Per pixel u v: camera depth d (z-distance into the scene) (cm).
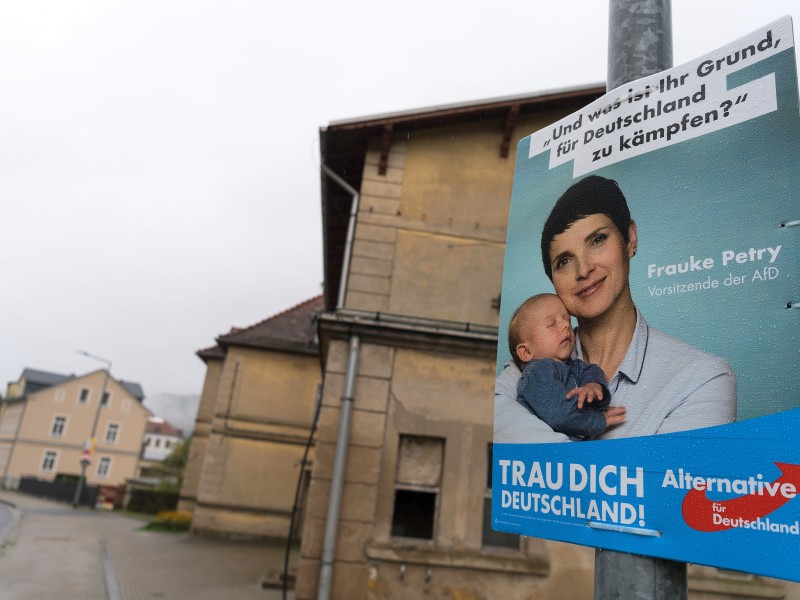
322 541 843
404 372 920
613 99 273
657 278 238
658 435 220
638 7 280
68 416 5631
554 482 248
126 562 1375
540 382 267
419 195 1034
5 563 1252
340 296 998
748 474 193
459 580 835
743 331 209
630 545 214
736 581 860
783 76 220
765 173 217
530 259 291
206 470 1914
